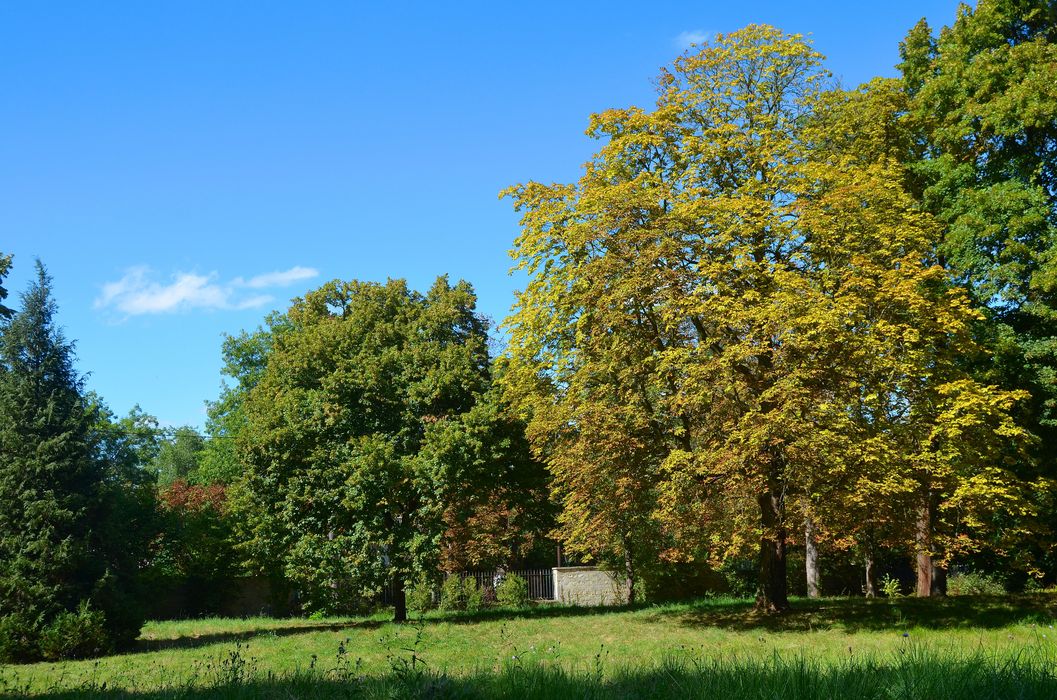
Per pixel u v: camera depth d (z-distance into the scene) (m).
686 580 34.41
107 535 26.06
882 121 25.06
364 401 29.09
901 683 5.71
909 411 21.02
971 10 24.48
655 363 21.92
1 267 18.34
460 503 28.27
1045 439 21.70
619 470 23.02
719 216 21.00
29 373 26.48
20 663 22.66
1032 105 20.67
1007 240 21.11
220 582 42.03
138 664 19.73
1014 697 5.54
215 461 54.78
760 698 5.80
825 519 19.41
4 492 24.92
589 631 22.58
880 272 20.44
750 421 19.14
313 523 28.75
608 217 21.86
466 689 6.30
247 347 52.62
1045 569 26.69
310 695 7.75
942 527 23.44
